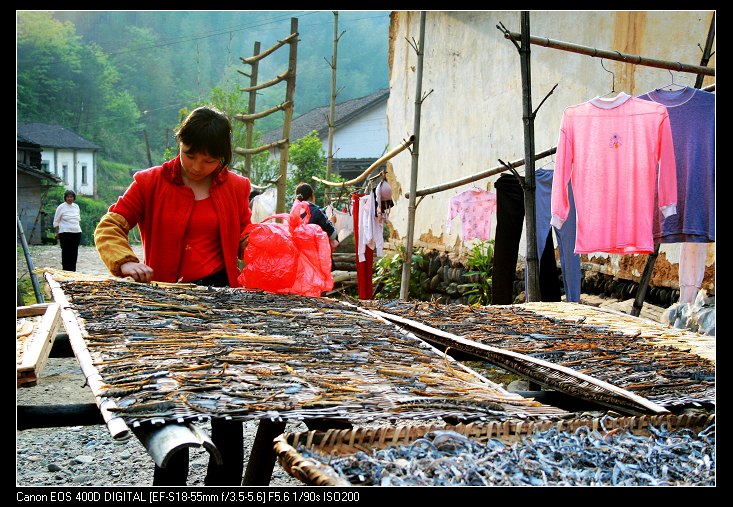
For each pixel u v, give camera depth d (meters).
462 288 10.67
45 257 24.03
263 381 2.34
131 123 59.81
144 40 67.00
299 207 4.46
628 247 5.32
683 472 1.90
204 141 3.74
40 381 6.23
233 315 3.45
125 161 58.41
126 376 2.29
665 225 5.37
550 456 1.92
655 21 7.35
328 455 1.79
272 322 3.37
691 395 2.64
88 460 4.42
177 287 3.94
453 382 2.56
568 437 2.05
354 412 2.06
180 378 2.29
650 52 7.44
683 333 3.93
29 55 57.06
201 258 4.09
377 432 1.91
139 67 64.19
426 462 1.79
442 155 12.12
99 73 59.72
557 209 5.42
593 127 5.35
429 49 12.55
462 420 2.16
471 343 3.45
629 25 7.70
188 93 63.50
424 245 12.67
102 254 3.95
